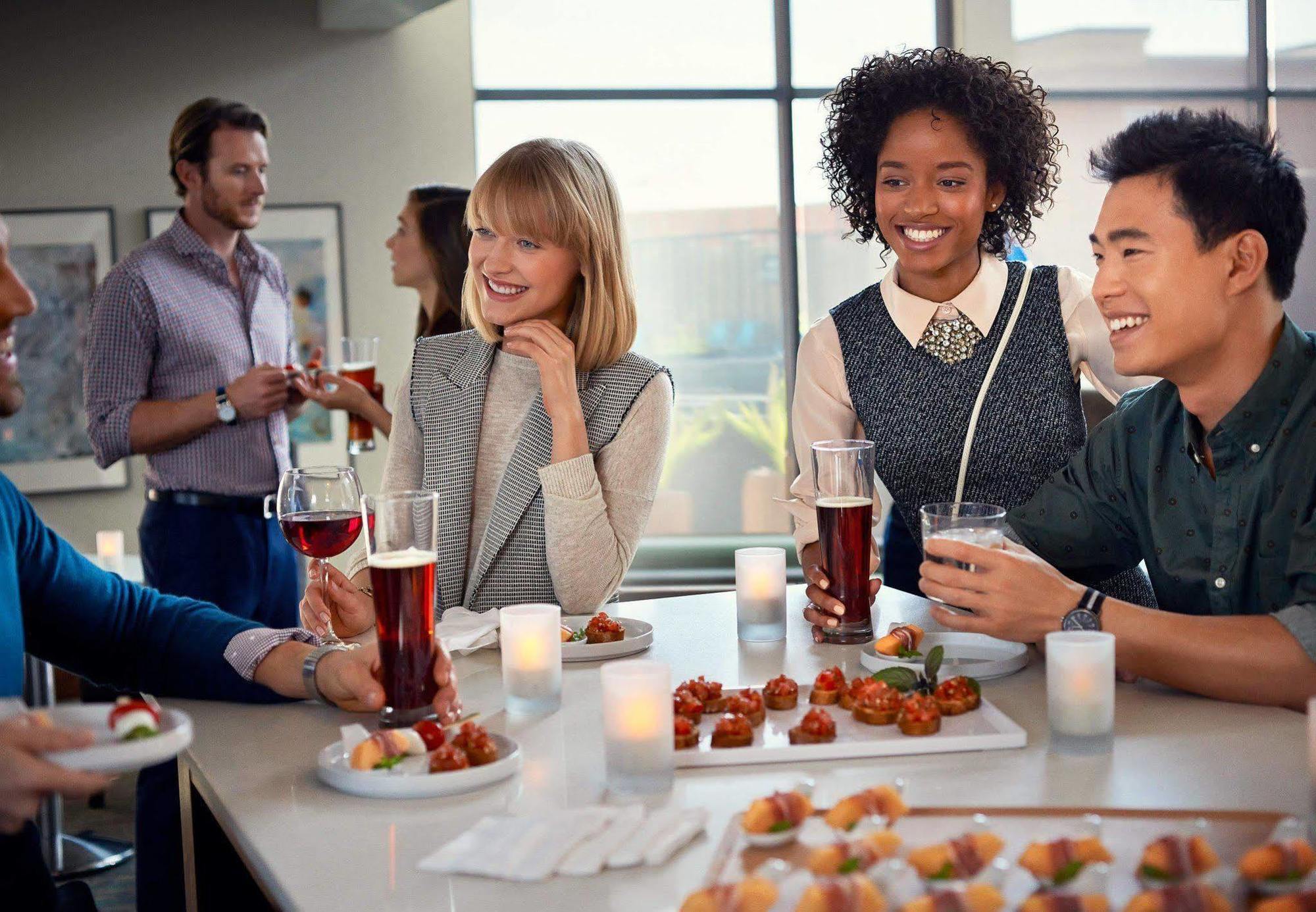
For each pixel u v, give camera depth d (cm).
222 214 353
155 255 348
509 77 584
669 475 611
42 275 528
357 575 187
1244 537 148
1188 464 155
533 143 192
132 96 534
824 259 608
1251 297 142
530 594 193
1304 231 143
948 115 192
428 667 129
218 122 350
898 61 200
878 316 209
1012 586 138
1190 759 115
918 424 205
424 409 200
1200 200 138
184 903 224
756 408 612
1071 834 92
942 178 194
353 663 135
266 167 361
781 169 603
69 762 93
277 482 350
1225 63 574
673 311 606
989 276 206
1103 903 80
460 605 195
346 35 552
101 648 150
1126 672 140
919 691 130
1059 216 580
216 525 339
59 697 495
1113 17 578
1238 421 145
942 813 99
